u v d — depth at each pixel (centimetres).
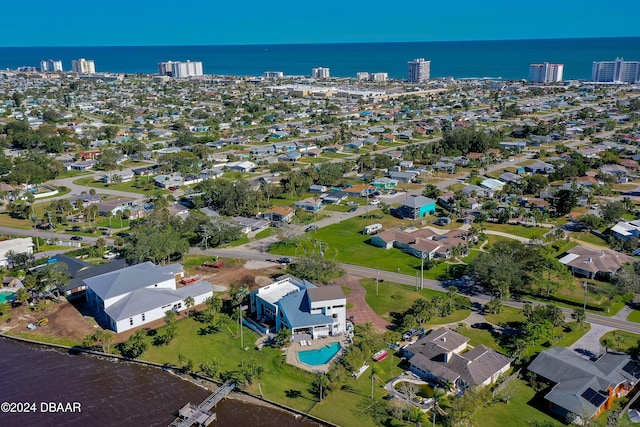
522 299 11875
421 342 9712
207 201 18875
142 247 13388
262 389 8969
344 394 8781
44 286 11794
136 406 8694
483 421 8012
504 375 9044
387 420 8144
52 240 15438
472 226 16250
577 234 15900
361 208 18912
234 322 11019
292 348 10038
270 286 11531
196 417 8250
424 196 19562
